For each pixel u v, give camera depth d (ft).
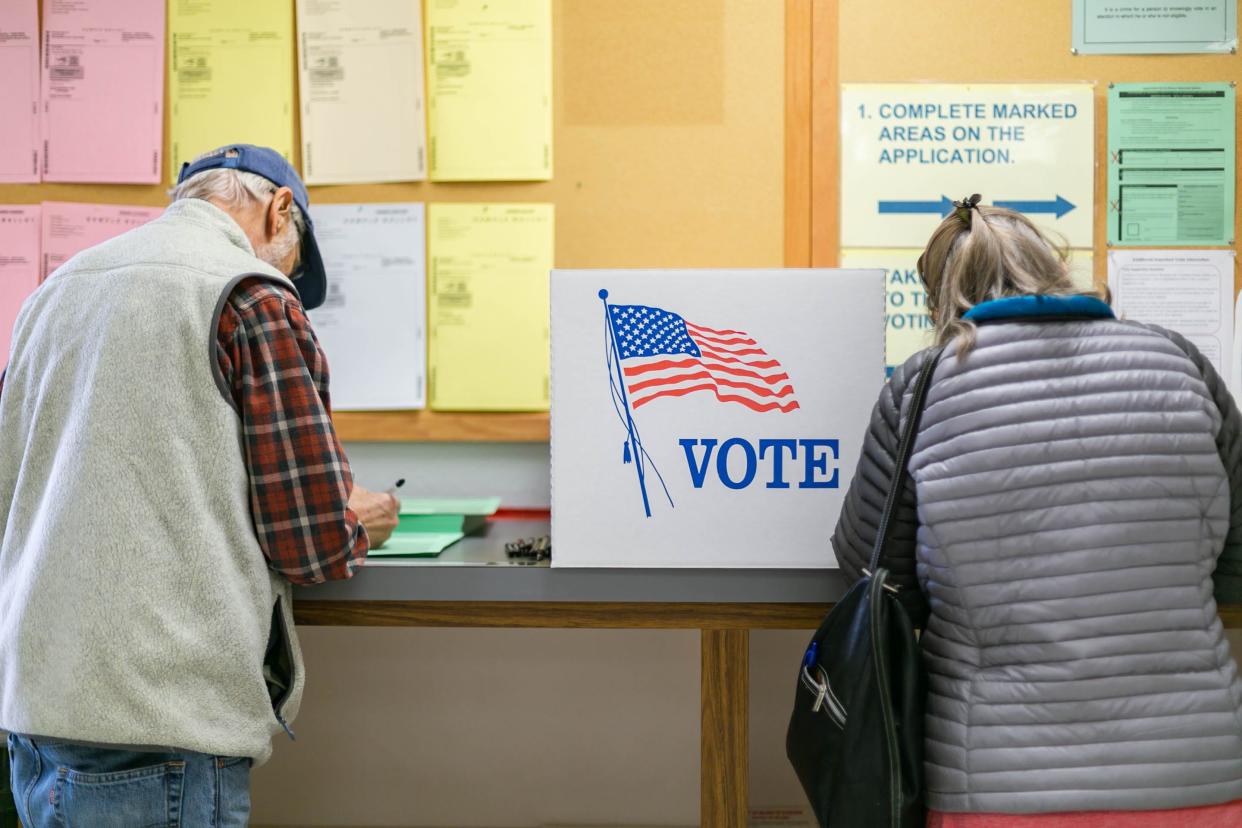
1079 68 5.56
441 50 5.71
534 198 5.74
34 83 5.82
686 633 6.18
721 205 5.68
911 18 5.58
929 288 3.48
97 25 5.79
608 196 5.71
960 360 2.98
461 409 5.77
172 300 3.11
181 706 2.98
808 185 5.65
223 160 3.78
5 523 3.25
